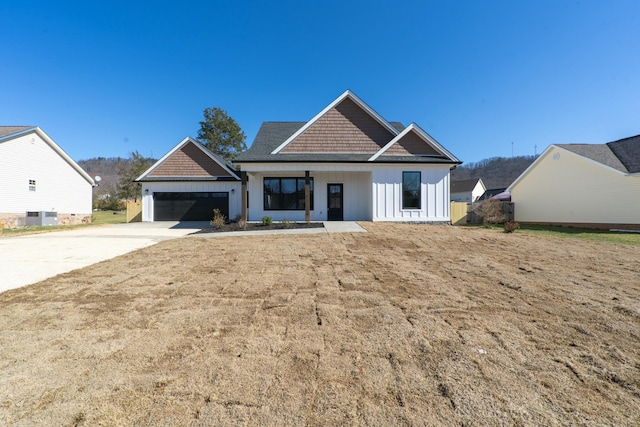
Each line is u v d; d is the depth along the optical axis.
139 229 14.11
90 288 4.61
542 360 2.54
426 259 6.52
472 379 2.27
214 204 19.61
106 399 2.06
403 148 14.30
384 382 2.25
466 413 1.93
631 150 15.48
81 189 22.38
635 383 2.23
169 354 2.65
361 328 3.16
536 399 2.06
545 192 18.17
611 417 1.89
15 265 6.20
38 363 2.52
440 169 14.14
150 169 19.67
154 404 2.01
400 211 14.07
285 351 2.70
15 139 17.61
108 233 12.13
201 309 3.72
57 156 20.34
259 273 5.42
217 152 35.62
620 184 14.37
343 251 7.38
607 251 7.54
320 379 2.29
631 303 3.83
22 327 3.23
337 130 14.92
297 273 5.39
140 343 2.86
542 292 4.29
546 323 3.26
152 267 5.97
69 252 7.68
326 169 13.78
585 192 15.83
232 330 3.13
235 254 7.18
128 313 3.61
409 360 2.54
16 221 17.64
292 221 15.25
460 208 18.88
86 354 2.66
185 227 15.27
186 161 19.89
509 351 2.68
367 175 15.70
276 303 3.91
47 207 19.61
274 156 14.21
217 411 1.95
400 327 3.17
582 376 2.32
